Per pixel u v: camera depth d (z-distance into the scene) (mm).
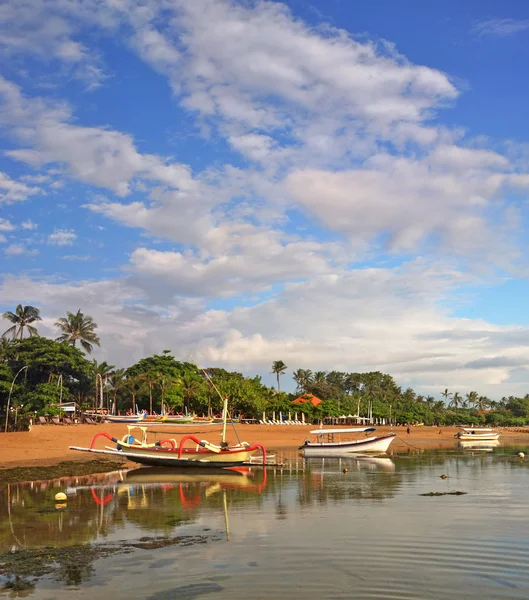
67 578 14328
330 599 12648
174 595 13000
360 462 49969
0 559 16125
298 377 180625
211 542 17891
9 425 79062
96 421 89562
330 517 21953
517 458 54438
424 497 27062
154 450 41500
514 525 20078
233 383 109062
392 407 178750
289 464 47562
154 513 23328
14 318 102125
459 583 13664
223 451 41250
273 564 15297
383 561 15508
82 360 101312
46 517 22516
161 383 110062
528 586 13469
